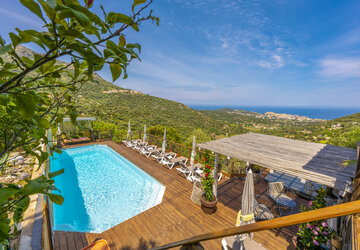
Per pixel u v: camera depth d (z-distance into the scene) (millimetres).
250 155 4301
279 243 4020
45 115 1134
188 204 5562
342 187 2830
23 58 685
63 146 12055
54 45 515
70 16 453
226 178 7500
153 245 3971
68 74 905
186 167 7727
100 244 3115
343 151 4766
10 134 1022
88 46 508
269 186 5707
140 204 6230
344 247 2797
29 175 6660
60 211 5855
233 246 3443
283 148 4992
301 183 6504
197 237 656
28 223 4262
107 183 7855
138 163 9242
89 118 13273
